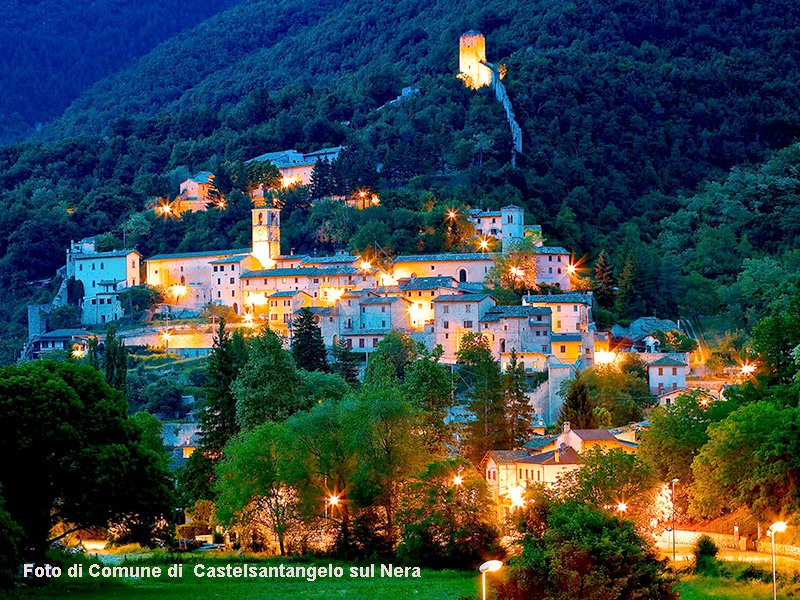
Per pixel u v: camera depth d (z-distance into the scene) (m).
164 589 148.25
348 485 186.88
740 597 142.75
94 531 174.38
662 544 185.88
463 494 174.50
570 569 118.44
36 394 147.25
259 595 146.12
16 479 145.50
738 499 177.50
